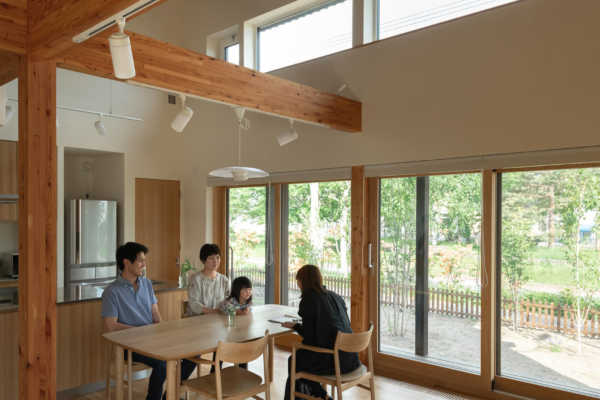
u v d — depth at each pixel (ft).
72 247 18.98
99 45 9.16
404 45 14.46
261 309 13.01
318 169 16.49
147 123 20.77
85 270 19.21
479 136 12.91
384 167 14.83
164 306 13.92
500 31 12.60
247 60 18.93
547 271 12.01
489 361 12.63
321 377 10.03
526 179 12.41
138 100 20.49
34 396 7.73
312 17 17.46
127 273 11.39
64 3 6.84
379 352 15.12
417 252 14.42
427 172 13.91
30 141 7.74
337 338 9.68
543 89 11.85
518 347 12.45
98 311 12.48
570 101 11.42
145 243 20.58
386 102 14.80
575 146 11.34
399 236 14.83
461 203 13.52
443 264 13.84
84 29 6.67
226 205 20.49
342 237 16.17
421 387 13.50
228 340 9.70
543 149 11.82
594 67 11.09
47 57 7.77
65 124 18.25
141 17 20.35
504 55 12.51
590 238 11.37
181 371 11.56
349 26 16.34
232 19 19.38
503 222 12.79
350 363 10.19
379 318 15.24
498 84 12.59
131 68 6.82
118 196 20.34
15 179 17.04
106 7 6.08
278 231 18.15
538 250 12.17
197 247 21.03
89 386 12.52
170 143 21.57
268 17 18.47
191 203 21.35
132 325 11.21
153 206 20.88
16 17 7.64
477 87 12.97
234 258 20.04
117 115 18.72
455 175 13.66
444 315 13.78
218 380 8.78
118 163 20.35
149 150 20.83
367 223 15.52
